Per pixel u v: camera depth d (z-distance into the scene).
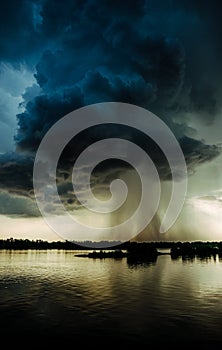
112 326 22.80
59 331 21.66
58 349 18.47
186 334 21.08
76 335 20.86
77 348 18.61
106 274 55.34
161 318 24.80
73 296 33.75
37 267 71.56
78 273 57.44
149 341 19.78
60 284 42.75
